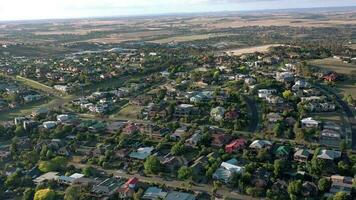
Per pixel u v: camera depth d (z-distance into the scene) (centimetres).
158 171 14612
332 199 11962
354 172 13738
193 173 14088
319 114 19800
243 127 18638
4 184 14062
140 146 17075
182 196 12575
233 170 14075
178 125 18950
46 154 16300
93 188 13388
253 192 12750
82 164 15762
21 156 16325
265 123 18850
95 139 18100
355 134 17325
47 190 12888
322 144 16512
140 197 12812
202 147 16338
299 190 12544
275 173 13888
